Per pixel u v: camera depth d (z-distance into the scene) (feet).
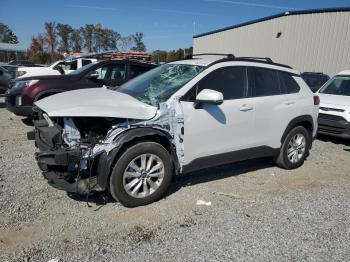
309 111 19.17
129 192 13.14
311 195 15.57
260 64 17.42
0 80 53.21
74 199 13.89
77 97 14.16
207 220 12.72
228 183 16.55
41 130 13.03
